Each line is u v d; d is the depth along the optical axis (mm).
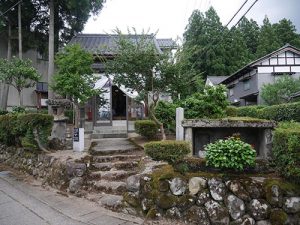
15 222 5188
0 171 9688
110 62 9891
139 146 9617
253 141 6094
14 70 14938
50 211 5723
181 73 9695
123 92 13922
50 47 16156
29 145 8930
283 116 11359
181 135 7449
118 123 14141
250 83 25844
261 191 4914
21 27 18938
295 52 24266
